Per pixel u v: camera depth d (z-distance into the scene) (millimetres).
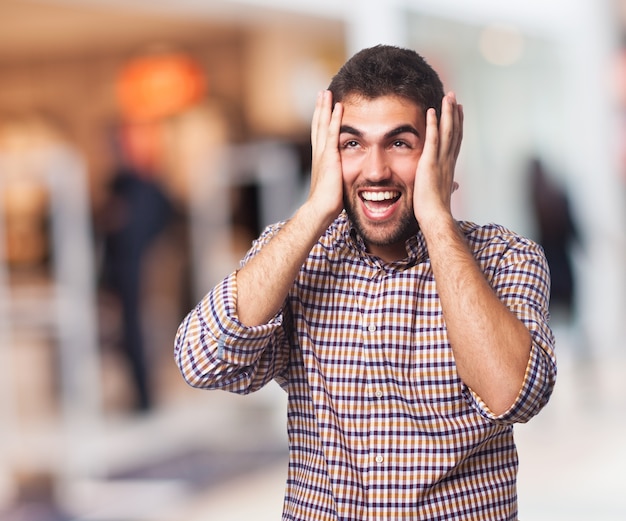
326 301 2301
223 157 9469
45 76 12617
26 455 7168
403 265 2285
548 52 11164
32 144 12617
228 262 9555
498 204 10352
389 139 2203
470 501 2227
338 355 2268
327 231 2361
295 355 2330
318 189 2252
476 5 9875
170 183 12102
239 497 6301
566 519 5531
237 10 8266
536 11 10844
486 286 2164
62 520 5934
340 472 2234
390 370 2230
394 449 2217
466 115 9820
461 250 2182
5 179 7035
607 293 11453
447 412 2221
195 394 9430
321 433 2254
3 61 12656
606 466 6590
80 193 7141
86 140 12516
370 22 8562
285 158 9266
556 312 8797
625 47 12102
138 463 7230
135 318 8906
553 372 2186
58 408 8242
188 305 10273
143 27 11547
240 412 8797
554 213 8430
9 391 7273
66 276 7227
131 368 8906
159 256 11320
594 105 11742
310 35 11742
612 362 10664
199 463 7230
